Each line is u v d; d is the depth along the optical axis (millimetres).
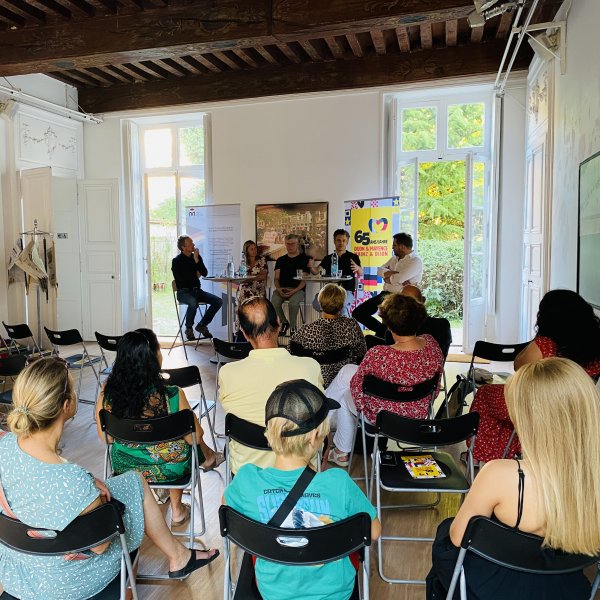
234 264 7809
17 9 5352
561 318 2600
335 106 7324
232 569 2453
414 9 4562
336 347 3553
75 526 1583
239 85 7633
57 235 8172
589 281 3775
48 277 7086
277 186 7645
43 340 7289
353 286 6797
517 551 1348
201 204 8312
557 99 5008
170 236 8531
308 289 7332
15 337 5652
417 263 6148
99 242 8234
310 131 7453
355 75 7172
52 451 1648
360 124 7246
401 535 2746
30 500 1567
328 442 3033
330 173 7410
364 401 2922
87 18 5441
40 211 7113
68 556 1656
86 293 8336
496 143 6824
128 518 1916
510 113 6777
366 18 4684
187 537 2738
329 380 3605
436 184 7734
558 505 1259
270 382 2438
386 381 2744
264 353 2477
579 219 4051
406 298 2854
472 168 6957
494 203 6918
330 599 1519
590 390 1280
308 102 7422
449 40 6547
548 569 1354
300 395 1505
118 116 8250
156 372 2514
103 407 2521
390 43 7000
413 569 2445
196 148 8281
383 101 7125
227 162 7844
